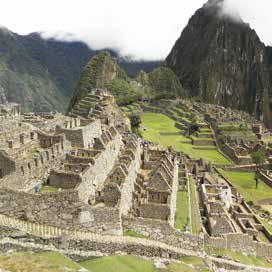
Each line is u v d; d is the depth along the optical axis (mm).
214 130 190375
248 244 62500
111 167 59750
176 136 172500
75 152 54062
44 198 37531
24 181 41469
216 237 59219
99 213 40938
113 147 63906
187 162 101812
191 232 52906
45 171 46188
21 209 36594
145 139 118500
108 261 38031
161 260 42688
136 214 49781
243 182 126625
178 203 66750
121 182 50750
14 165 40281
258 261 60000
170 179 60781
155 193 54531
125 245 41312
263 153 144625
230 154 154125
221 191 79375
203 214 69000
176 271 40594
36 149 50719
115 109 150750
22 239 34562
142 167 74188
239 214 76750
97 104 140875
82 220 39594
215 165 140875
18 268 29656
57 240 36281
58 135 53000
